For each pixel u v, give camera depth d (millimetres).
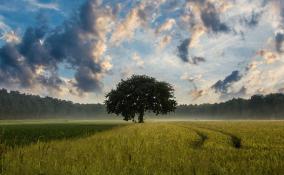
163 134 31531
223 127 54062
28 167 11086
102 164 11609
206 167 11703
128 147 17062
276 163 13008
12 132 44469
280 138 28984
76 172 10531
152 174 10617
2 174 10523
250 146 22812
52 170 10852
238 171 11344
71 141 21000
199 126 60562
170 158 13719
